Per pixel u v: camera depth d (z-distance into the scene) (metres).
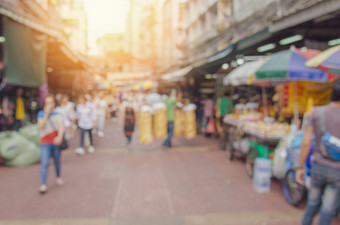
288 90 6.00
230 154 6.74
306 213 2.77
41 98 10.31
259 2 8.59
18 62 6.16
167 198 4.34
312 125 2.68
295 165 4.04
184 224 3.50
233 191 4.68
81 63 11.79
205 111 10.72
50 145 4.61
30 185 4.94
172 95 10.16
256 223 3.53
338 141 2.45
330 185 2.54
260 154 5.27
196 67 11.04
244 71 6.22
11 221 3.55
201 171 5.88
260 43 7.60
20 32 6.15
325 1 4.36
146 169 6.02
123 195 4.46
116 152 7.80
